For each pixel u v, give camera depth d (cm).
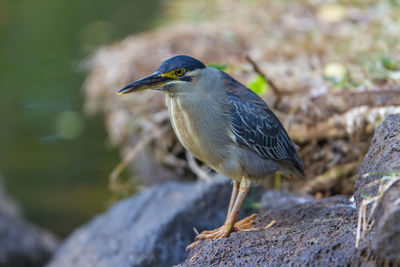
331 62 1066
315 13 1452
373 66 981
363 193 546
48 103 1911
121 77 1271
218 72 722
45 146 1722
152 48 1370
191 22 1602
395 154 543
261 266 565
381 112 891
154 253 867
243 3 1656
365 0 1406
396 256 445
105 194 1453
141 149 1191
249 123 706
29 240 1265
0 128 1802
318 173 949
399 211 444
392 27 1169
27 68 2131
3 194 1371
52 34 2488
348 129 915
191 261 624
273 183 977
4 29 2620
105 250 957
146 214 981
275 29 1378
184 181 1107
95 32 2395
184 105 680
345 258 512
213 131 689
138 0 2909
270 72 1074
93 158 1633
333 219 626
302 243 578
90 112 1466
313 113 949
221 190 929
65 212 1400
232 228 695
